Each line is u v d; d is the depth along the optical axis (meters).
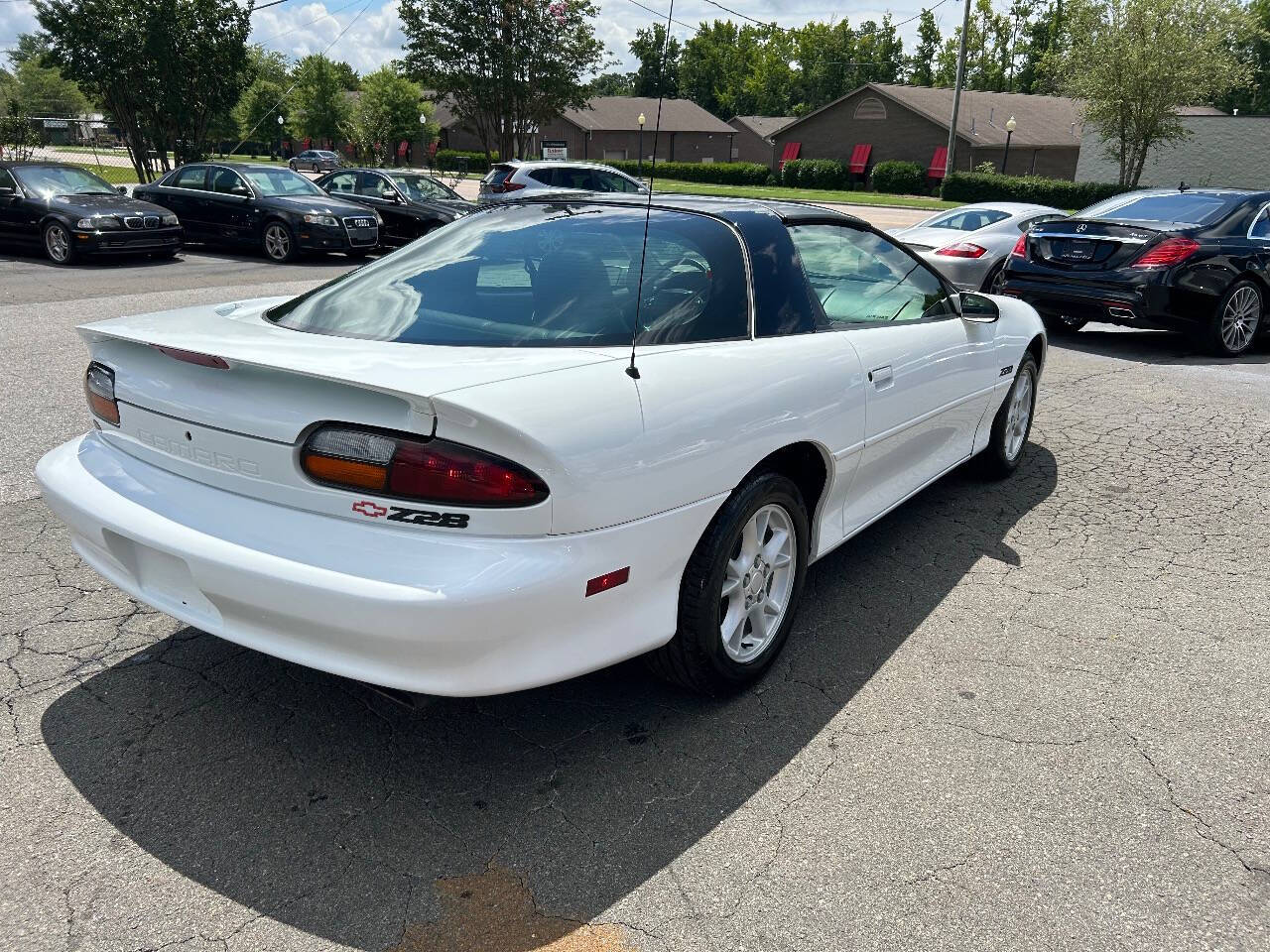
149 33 23.19
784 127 54.09
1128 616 3.60
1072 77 33.38
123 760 2.62
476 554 2.13
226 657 3.18
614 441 2.31
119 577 2.66
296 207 14.81
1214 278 8.12
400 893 2.16
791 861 2.29
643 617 2.54
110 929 2.04
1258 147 32.78
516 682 2.26
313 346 2.44
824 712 2.93
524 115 30.66
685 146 64.44
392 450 2.13
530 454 2.14
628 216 3.17
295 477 2.25
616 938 2.05
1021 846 2.34
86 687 2.97
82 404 6.09
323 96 68.56
